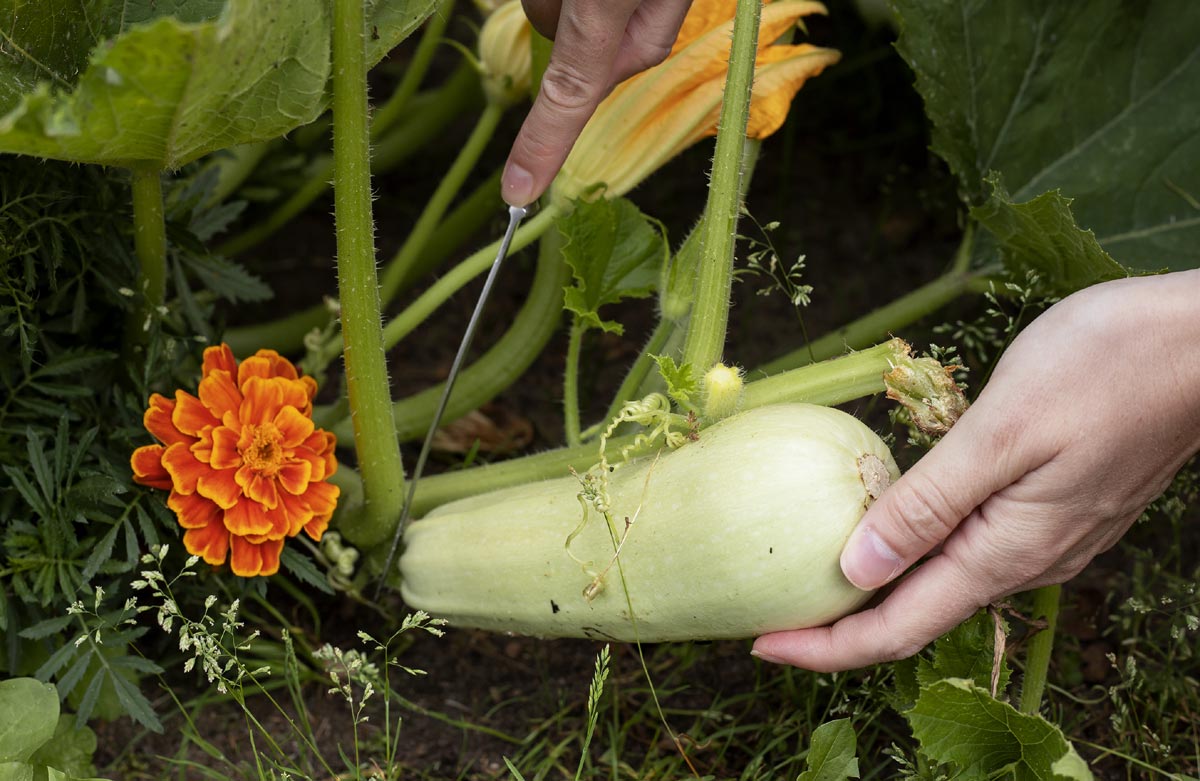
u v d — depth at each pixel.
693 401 0.77
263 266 1.10
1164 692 0.84
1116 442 0.70
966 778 0.74
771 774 0.81
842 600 0.74
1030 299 0.89
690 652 0.88
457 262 1.12
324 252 1.12
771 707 0.86
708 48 0.84
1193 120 0.94
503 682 0.88
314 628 0.90
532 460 0.85
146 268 0.83
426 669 0.88
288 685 0.83
